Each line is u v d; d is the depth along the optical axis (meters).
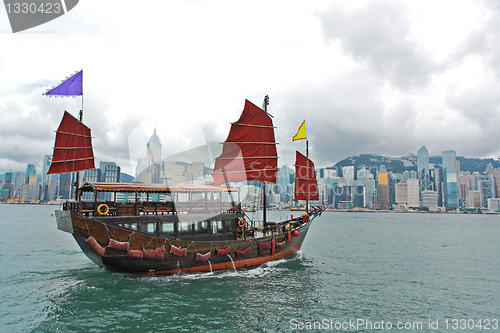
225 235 24.55
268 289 20.75
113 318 15.21
